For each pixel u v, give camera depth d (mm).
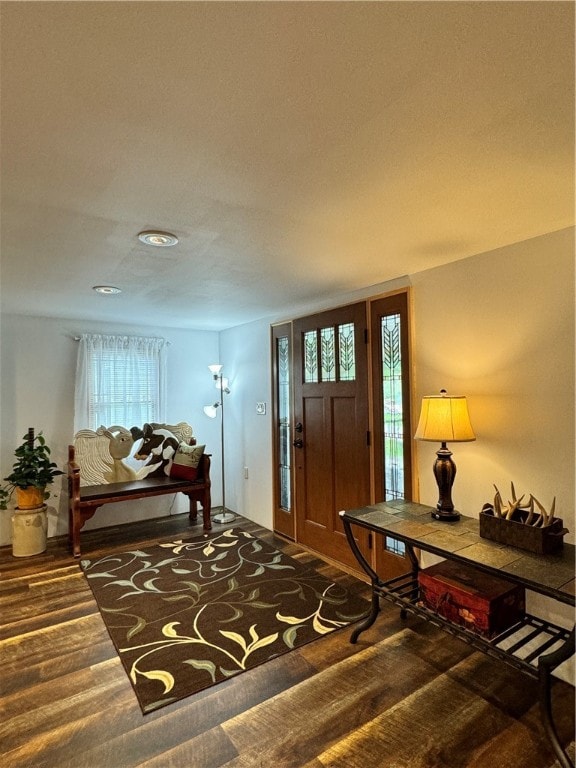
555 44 890
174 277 2713
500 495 2264
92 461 4176
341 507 3371
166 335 4891
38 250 2160
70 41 863
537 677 1581
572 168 1413
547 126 1180
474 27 844
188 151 1280
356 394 3217
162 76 966
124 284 2879
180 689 1946
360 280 2879
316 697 1902
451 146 1277
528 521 1880
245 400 4715
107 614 2625
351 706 1846
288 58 920
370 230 1949
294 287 3018
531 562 1718
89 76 960
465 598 1957
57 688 1959
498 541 1948
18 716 1793
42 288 2977
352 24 833
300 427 3799
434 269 2615
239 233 1955
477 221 1866
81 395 4246
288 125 1159
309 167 1386
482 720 1768
